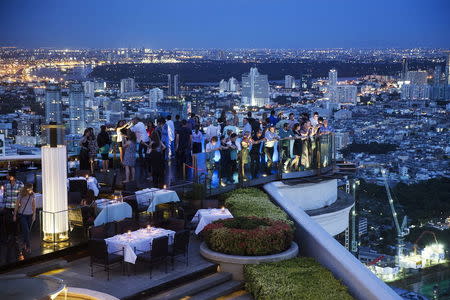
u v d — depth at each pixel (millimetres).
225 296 10398
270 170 17812
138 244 10352
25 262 10594
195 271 10641
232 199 14609
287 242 11586
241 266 10953
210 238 11422
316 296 9320
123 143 17719
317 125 19703
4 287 8258
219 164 15766
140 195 13086
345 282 10398
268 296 9398
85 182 14273
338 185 23922
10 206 11578
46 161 11477
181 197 14539
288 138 18234
